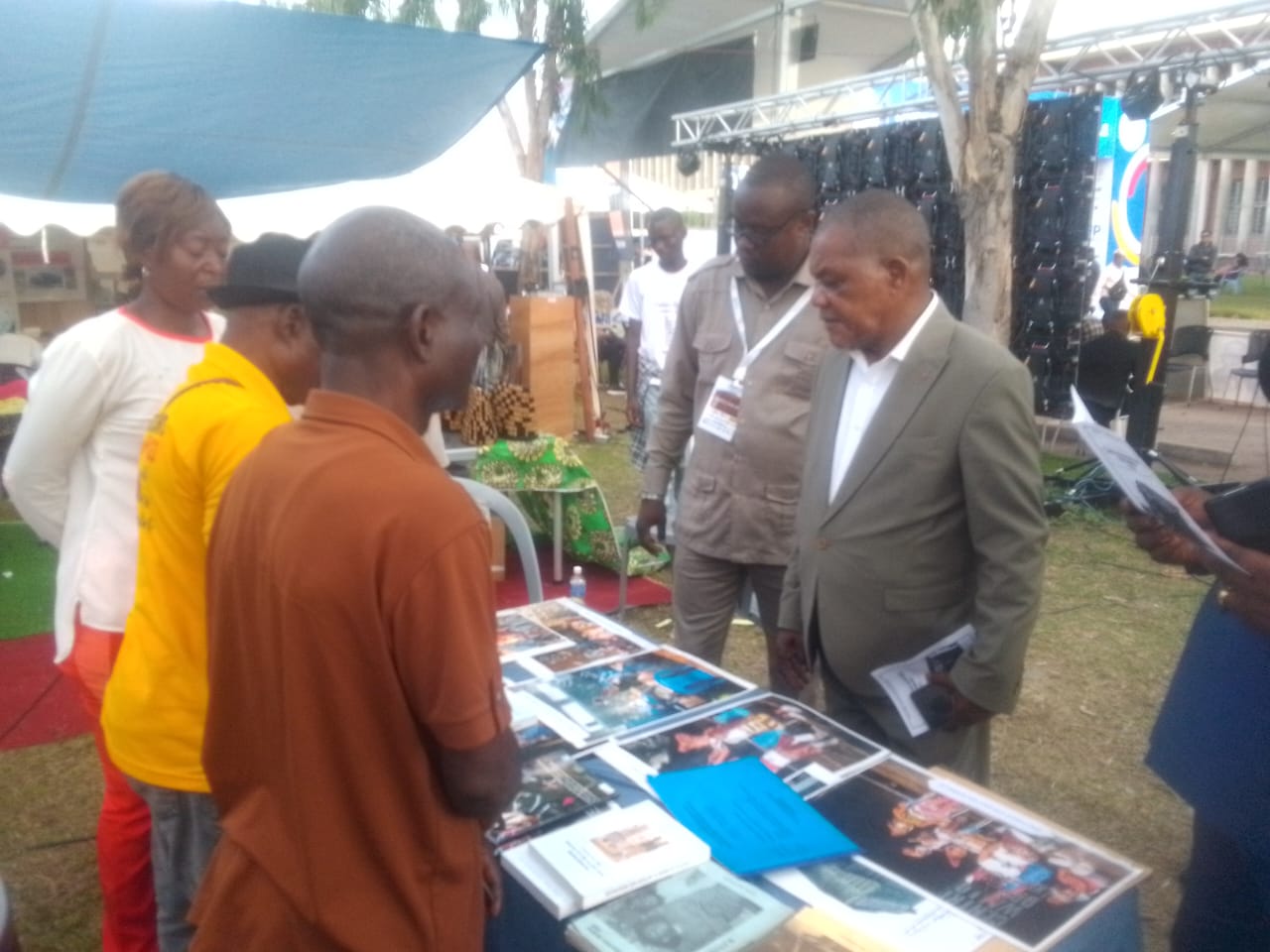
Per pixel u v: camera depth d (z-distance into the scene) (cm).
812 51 920
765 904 128
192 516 154
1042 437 846
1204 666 160
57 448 195
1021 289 687
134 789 180
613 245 1392
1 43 335
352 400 112
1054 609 472
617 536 496
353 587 104
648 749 170
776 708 185
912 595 189
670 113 1087
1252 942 159
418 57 405
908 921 126
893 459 185
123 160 433
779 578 258
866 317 182
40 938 245
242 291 157
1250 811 149
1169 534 159
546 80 1027
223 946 119
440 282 112
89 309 756
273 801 115
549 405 845
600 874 132
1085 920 127
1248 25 566
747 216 235
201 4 340
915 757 196
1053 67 674
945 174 731
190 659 161
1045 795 313
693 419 286
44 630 436
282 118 426
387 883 113
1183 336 996
